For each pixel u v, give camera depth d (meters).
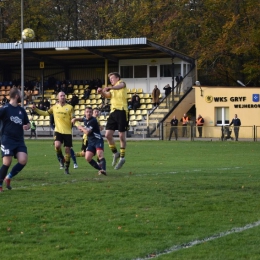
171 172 30.09
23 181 25.58
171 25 104.62
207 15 102.50
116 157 29.61
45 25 118.69
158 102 86.94
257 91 81.50
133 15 113.56
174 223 16.78
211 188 23.08
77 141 71.25
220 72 105.88
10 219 17.16
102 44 84.69
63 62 102.44
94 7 118.69
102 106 89.31
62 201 19.92
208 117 84.38
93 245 14.51
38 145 62.06
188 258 13.41
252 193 21.88
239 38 97.50
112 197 20.73
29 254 13.72
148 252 13.89
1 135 22.02
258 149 54.44
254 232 15.80
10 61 103.75
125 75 97.12
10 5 118.12
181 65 92.94
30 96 97.00
